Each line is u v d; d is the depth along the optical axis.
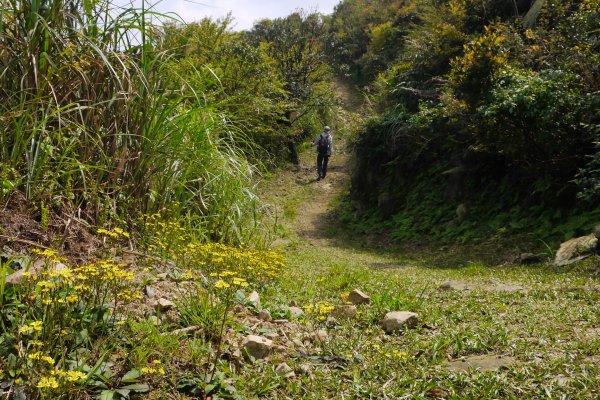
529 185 10.96
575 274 6.59
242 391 2.63
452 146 13.66
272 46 26.58
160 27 5.08
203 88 5.60
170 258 4.46
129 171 4.69
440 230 12.32
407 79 17.23
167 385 2.57
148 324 2.83
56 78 4.23
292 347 3.29
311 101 24.97
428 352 3.28
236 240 5.62
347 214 16.14
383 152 15.87
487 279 6.72
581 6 11.40
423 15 20.45
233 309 3.66
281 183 20.30
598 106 8.92
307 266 8.11
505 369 2.90
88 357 2.49
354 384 2.78
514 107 9.37
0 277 2.72
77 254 3.81
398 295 4.70
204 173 5.61
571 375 2.74
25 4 4.07
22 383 2.27
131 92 4.50
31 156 3.92
